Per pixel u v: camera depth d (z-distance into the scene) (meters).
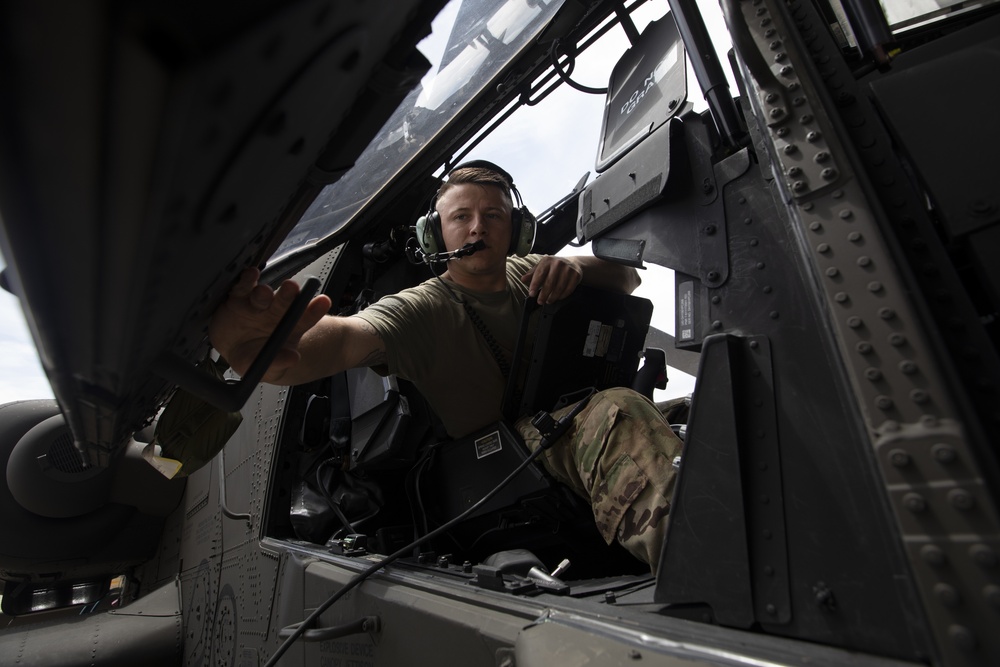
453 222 1.68
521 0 1.52
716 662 0.55
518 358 1.57
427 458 1.70
